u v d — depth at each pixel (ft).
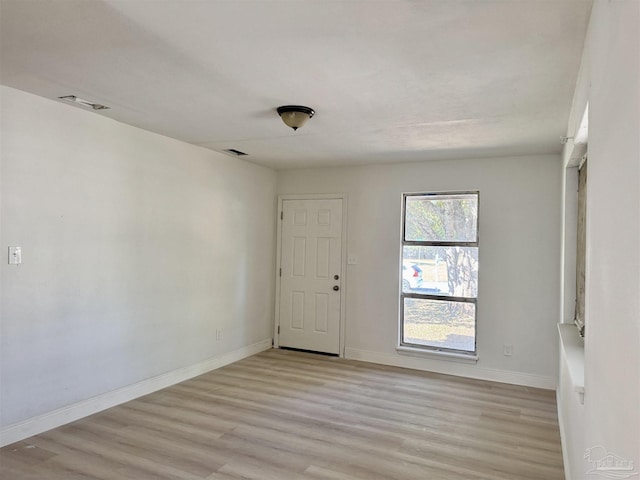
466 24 6.44
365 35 6.84
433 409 12.51
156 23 6.61
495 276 15.49
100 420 11.25
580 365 7.78
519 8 5.98
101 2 6.05
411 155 15.60
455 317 16.25
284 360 17.31
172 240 14.06
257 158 16.84
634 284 3.08
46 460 9.19
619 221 3.66
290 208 19.07
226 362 16.56
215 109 10.85
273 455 9.64
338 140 13.64
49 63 8.21
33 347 10.23
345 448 10.03
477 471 9.12
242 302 17.37
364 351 17.54
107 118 11.84
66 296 10.93
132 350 12.78
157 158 13.43
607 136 4.34
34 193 10.19
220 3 5.99
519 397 13.66
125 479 8.55
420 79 8.61
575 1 5.76
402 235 17.10
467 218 16.15
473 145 13.87
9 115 9.68
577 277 11.43
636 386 2.94
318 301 18.47
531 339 14.96
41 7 6.21
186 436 10.47
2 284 9.61
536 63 7.75
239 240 17.15
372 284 17.47
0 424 9.63
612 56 4.09
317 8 6.06
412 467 9.25
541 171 14.96
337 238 18.16
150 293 13.32
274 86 9.17
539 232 14.93
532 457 9.76
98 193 11.68
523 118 10.98
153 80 8.99
